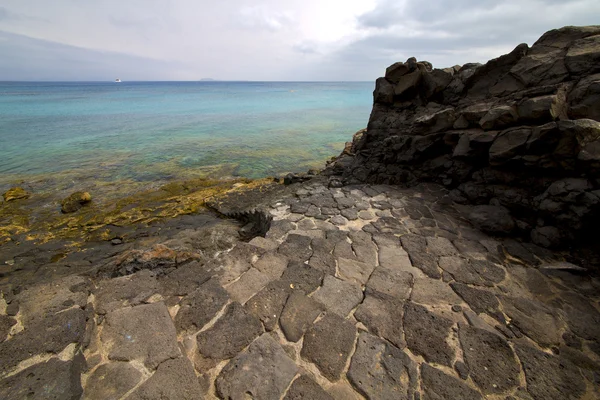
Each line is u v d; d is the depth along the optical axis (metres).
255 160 17.62
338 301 3.33
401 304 3.33
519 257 4.28
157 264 4.00
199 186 11.97
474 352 2.73
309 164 17.22
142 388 2.11
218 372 2.39
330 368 2.53
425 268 4.04
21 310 2.61
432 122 6.94
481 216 5.14
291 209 6.12
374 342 2.81
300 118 35.62
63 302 2.73
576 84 5.06
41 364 2.12
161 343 2.47
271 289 3.46
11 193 11.14
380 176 7.91
